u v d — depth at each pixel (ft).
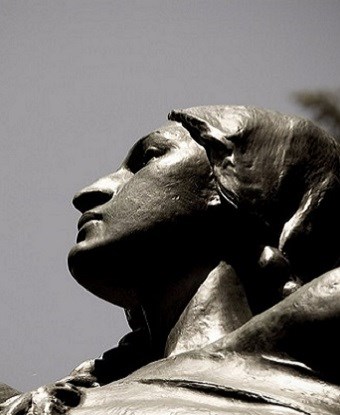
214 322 32.42
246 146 33.58
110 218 33.88
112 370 34.09
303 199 33.22
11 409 30.45
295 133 33.78
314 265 32.78
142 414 29.04
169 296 33.50
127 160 35.53
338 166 33.86
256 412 28.76
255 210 33.01
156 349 33.71
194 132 34.37
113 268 33.71
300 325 29.99
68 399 30.40
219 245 33.53
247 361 30.30
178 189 33.83
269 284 32.53
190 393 29.86
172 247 33.53
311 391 29.58
